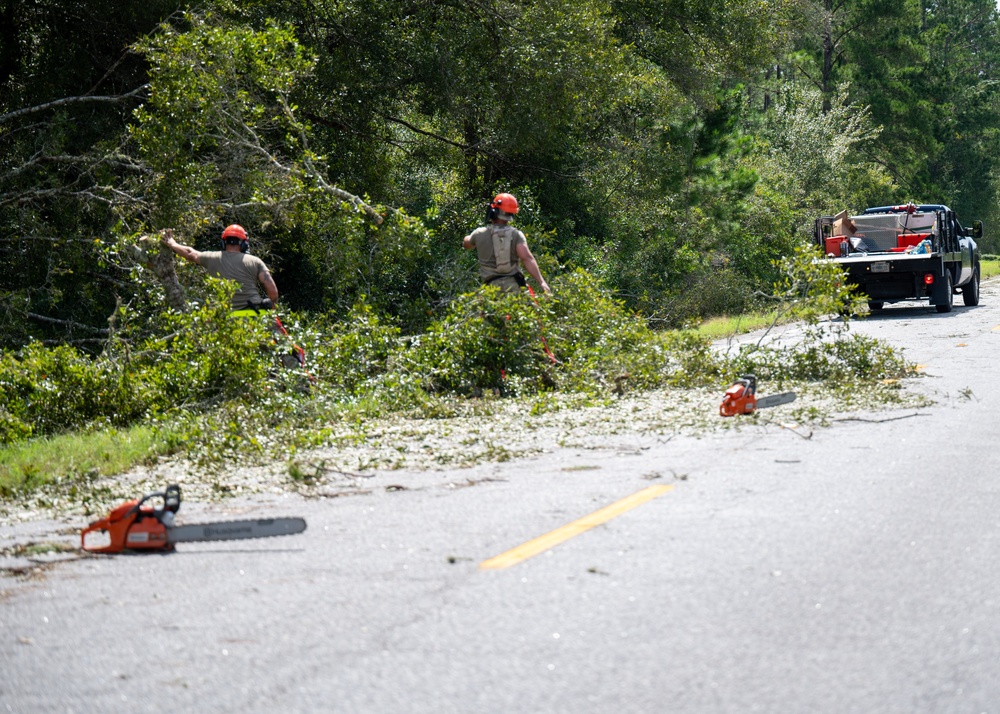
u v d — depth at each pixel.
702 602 5.40
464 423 11.84
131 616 5.46
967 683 4.37
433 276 25.31
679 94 38.34
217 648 4.93
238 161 20.28
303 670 4.62
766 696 4.25
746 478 8.41
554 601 5.45
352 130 28.03
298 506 7.97
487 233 15.05
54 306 21.31
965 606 5.33
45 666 4.80
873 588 5.62
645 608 5.32
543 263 26.09
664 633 4.96
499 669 4.56
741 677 4.44
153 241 15.58
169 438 11.12
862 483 8.16
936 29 83.88
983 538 6.58
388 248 20.39
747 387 11.52
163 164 19.38
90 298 21.48
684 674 4.48
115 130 22.98
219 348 13.19
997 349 18.33
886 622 5.10
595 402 12.70
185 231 19.81
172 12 22.70
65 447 11.15
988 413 11.49
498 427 11.44
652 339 15.60
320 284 26.59
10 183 21.56
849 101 74.75
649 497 7.80
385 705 4.23
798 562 6.09
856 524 6.94
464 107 29.47
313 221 21.50
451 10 29.69
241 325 13.31
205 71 19.59
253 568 6.28
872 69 77.12
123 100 23.52
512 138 30.31
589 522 7.06
